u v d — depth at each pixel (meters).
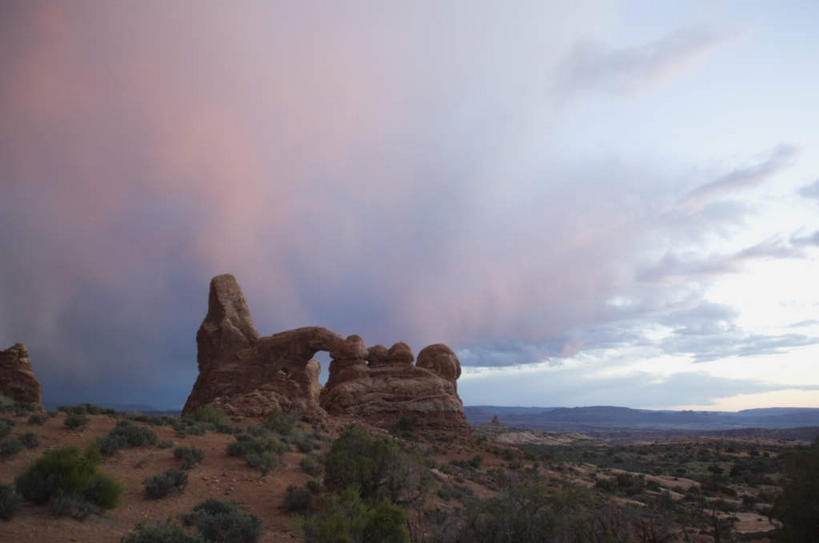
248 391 53.56
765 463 80.06
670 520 18.38
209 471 23.16
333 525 15.50
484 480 40.16
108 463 21.47
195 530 15.45
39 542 12.02
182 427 30.58
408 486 22.59
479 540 15.42
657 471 76.38
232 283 60.50
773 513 19.44
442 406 65.25
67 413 29.58
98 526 14.04
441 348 74.44
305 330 56.12
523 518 15.41
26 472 14.96
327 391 67.56
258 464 24.75
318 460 28.09
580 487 17.31
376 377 67.44
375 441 23.69
